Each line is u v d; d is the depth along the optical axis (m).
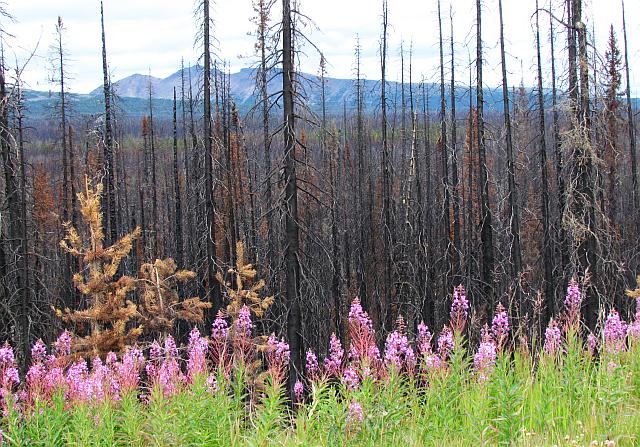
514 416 6.80
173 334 23.69
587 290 14.29
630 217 34.12
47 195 33.56
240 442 7.98
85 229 29.94
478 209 34.34
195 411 8.02
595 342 9.05
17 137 20.58
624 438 6.31
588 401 7.34
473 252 30.67
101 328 17.66
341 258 31.22
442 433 7.29
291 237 14.54
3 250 18.75
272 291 18.89
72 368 11.94
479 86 20.53
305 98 14.41
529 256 29.84
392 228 31.95
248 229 30.92
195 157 22.52
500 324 8.16
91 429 8.51
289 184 14.45
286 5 14.05
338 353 8.67
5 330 16.75
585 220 14.93
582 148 14.34
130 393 9.55
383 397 7.61
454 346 8.34
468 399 7.61
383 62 26.08
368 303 32.44
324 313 19.77
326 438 7.15
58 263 30.23
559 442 6.23
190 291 27.20
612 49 24.05
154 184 43.53
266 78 14.41
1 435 8.59
